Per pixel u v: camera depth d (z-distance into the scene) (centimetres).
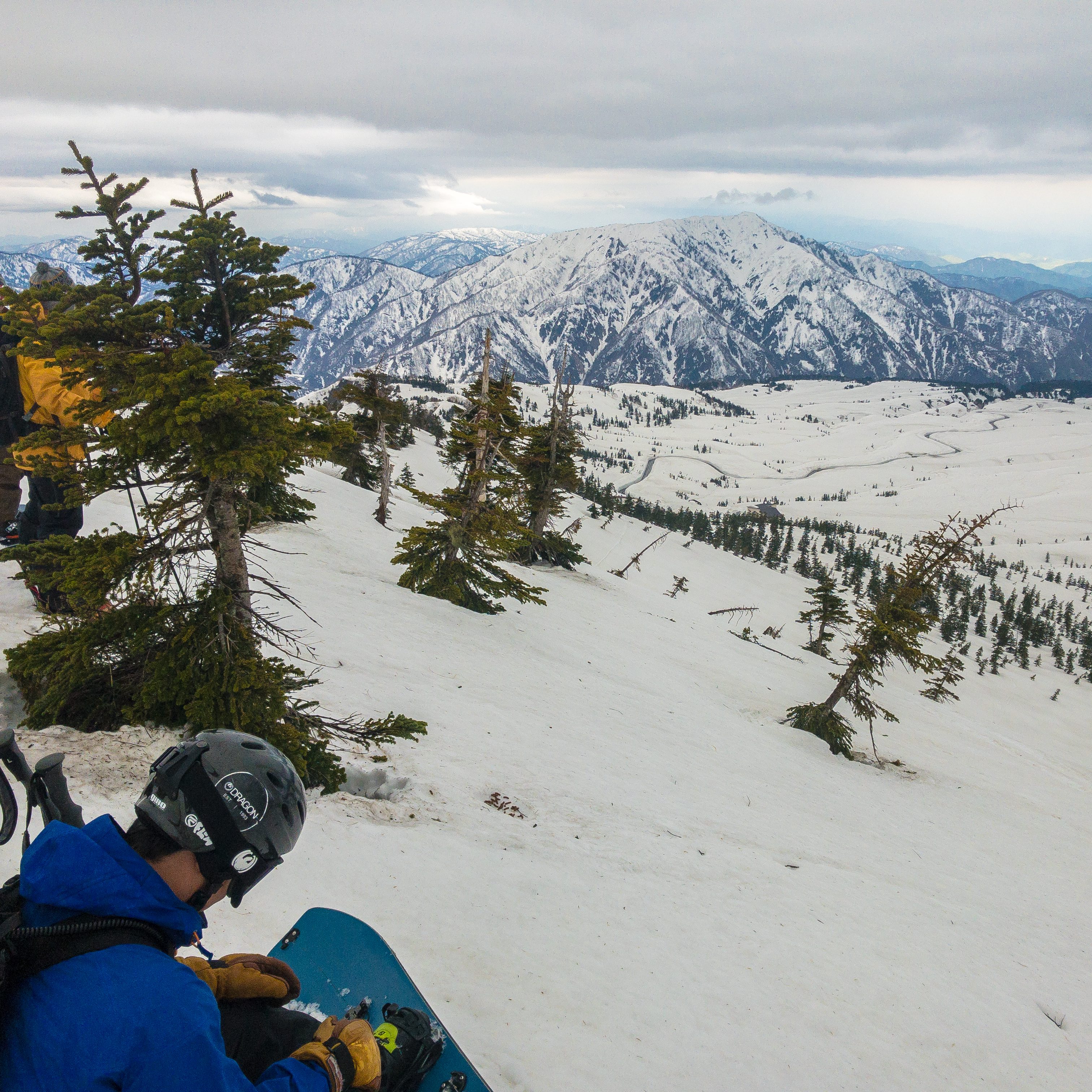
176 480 668
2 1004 130
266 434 650
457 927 574
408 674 1506
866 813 1855
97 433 629
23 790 528
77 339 614
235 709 675
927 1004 779
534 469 4172
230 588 722
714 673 3347
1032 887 1686
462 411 2514
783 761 2158
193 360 623
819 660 5481
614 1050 477
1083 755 8394
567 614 3250
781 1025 612
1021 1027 824
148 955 136
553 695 1809
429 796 895
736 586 13088
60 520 818
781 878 1050
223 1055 130
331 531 3053
